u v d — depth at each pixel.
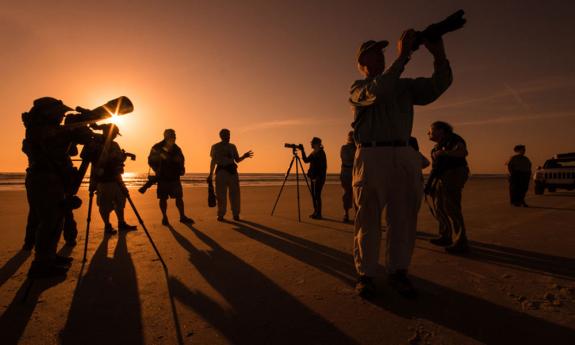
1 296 2.49
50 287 2.68
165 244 4.32
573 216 7.00
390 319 2.06
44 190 2.63
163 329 1.95
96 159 3.29
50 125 2.64
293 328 1.95
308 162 7.03
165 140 5.98
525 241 4.46
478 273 3.03
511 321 2.02
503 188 22.38
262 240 4.59
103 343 1.79
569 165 13.45
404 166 2.36
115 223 6.19
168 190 5.98
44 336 1.87
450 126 4.00
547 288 2.62
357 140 2.51
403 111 2.40
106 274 3.03
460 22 2.07
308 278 2.91
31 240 3.94
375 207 2.45
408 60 2.22
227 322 2.04
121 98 2.82
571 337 1.81
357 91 2.40
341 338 1.82
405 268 2.46
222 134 6.59
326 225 5.96
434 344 1.75
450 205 3.83
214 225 5.95
